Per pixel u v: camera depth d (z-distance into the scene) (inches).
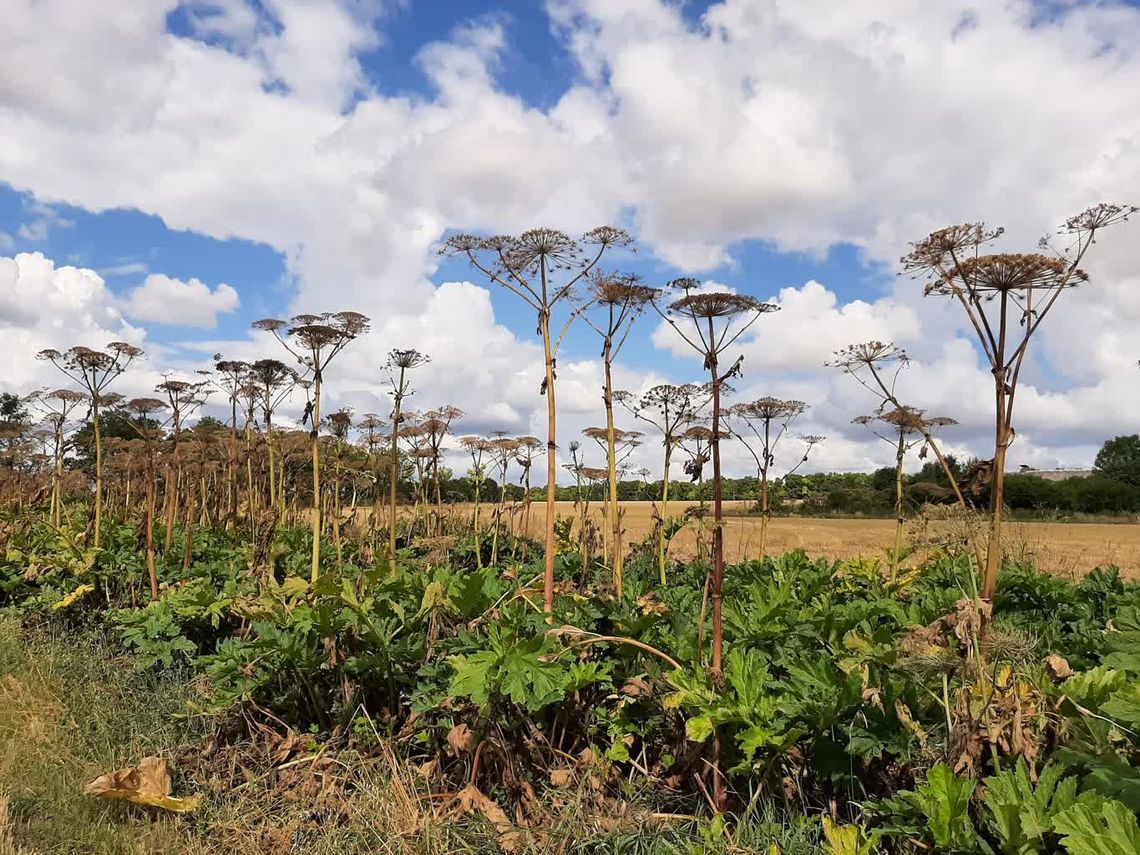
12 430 570.3
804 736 144.9
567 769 166.6
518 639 167.9
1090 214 149.3
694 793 157.2
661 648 183.3
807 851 125.9
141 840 160.9
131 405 381.7
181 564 362.9
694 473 187.8
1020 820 101.6
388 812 161.6
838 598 265.0
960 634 122.3
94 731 217.0
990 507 160.6
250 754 196.9
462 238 203.9
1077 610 218.2
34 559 361.7
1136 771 105.3
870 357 197.3
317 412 266.7
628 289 209.5
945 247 157.6
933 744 134.0
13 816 166.1
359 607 196.1
